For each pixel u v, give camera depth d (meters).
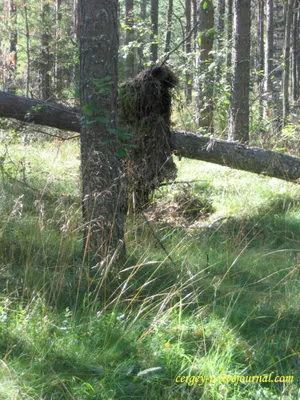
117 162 5.34
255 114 13.65
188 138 7.60
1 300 4.57
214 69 10.84
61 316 4.46
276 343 4.23
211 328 4.41
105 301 4.61
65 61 13.66
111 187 5.20
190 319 4.49
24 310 4.29
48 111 7.13
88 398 3.51
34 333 4.05
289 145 10.64
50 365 3.76
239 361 4.06
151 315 4.58
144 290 4.97
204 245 6.33
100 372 3.75
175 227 6.90
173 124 7.64
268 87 15.17
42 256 5.34
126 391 3.64
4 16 15.97
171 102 7.41
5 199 6.45
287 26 15.35
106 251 5.18
